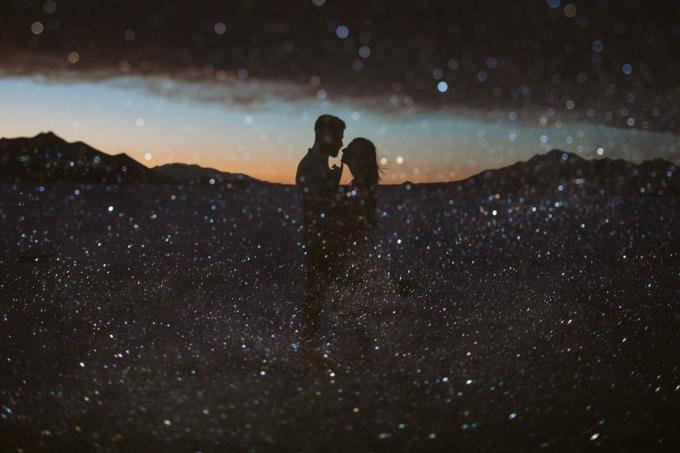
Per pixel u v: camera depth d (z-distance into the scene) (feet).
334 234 8.48
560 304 9.39
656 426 4.98
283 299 9.98
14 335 7.64
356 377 6.12
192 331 7.89
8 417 5.13
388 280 10.64
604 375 6.17
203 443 4.68
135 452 4.54
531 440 4.72
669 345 7.21
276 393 5.70
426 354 6.87
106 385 5.91
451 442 4.69
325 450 4.56
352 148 9.11
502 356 6.79
